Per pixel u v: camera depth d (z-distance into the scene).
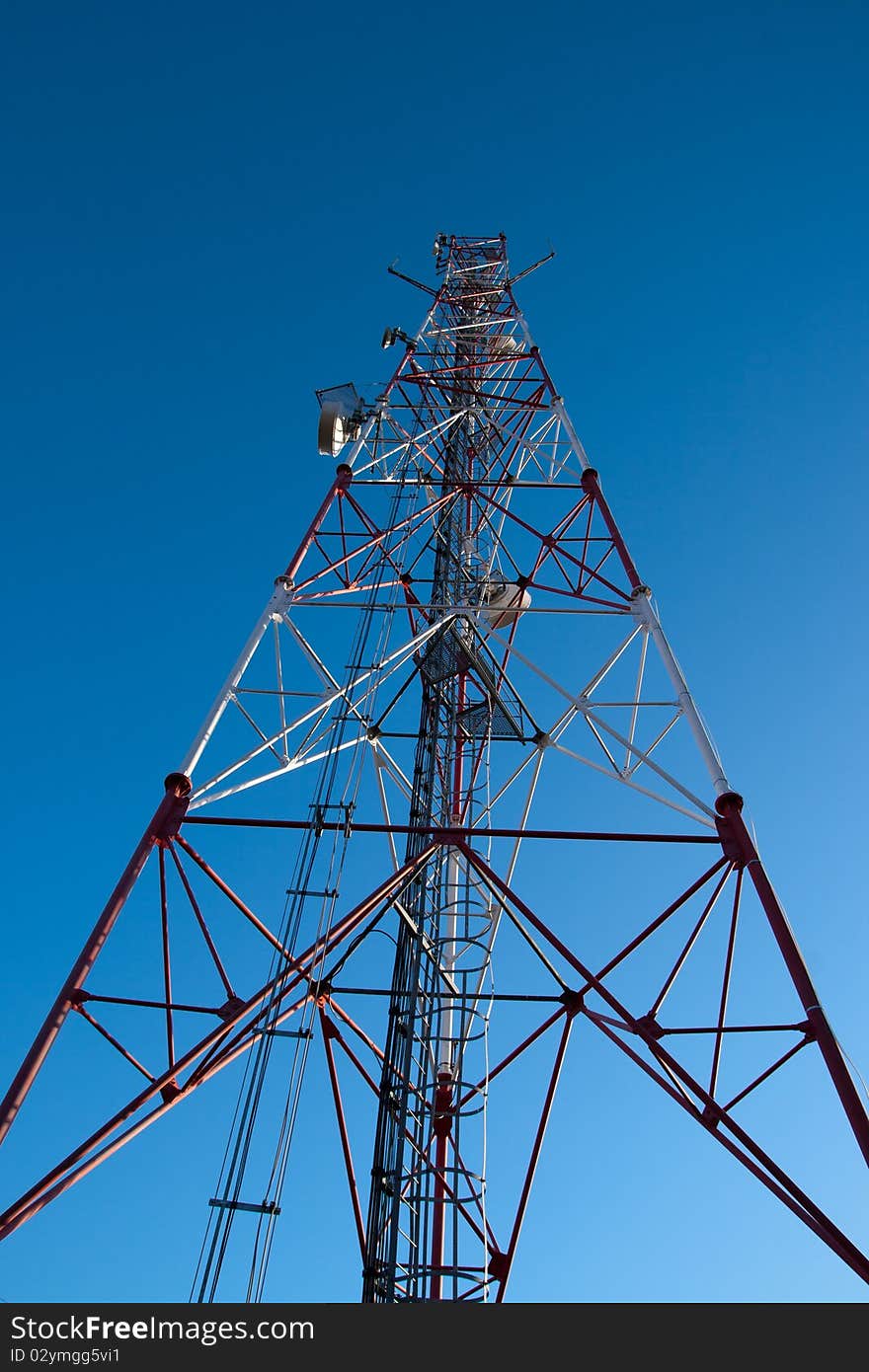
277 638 21.28
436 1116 16.77
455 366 31.14
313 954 15.73
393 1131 15.09
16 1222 12.59
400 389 29.52
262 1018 15.32
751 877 16.11
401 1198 14.38
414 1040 16.23
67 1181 13.16
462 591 23.84
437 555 24.42
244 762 18.06
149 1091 14.32
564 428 27.47
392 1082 15.60
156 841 16.69
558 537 24.42
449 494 25.45
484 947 18.50
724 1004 15.50
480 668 21.53
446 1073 17.77
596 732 19.72
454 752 22.05
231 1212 13.26
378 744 21.56
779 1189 13.41
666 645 20.67
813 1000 14.46
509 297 36.31
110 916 15.51
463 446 27.75
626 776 18.94
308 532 23.25
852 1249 12.45
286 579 21.86
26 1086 13.57
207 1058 15.30
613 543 23.53
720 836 17.02
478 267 39.59
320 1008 16.84
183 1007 15.45
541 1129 16.66
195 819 17.20
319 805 17.58
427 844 18.00
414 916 17.52
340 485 24.86
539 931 16.58
